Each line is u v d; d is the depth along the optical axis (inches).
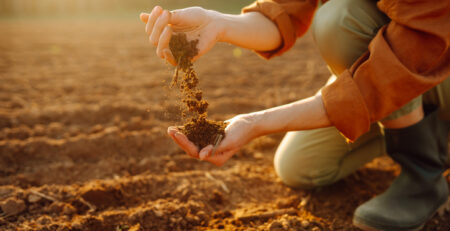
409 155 67.7
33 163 81.3
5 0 647.1
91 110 104.0
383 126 67.6
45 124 97.4
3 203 69.1
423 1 56.9
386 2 59.2
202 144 58.9
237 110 111.8
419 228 67.2
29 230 65.7
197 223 69.0
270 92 129.6
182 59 61.1
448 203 71.4
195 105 60.8
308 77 148.6
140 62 184.1
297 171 74.7
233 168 82.0
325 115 59.0
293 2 67.7
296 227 67.7
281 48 68.1
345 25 63.4
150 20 59.5
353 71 59.2
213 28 62.3
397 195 67.8
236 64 176.2
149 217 68.7
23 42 249.1
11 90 126.9
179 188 74.7
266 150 88.9
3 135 88.0
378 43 58.2
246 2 546.9
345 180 78.1
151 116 101.9
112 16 579.2
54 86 133.7
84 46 235.8
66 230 66.0
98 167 80.6
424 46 57.7
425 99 68.0
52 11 681.0
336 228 68.5
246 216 69.8
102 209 71.2
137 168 81.0
